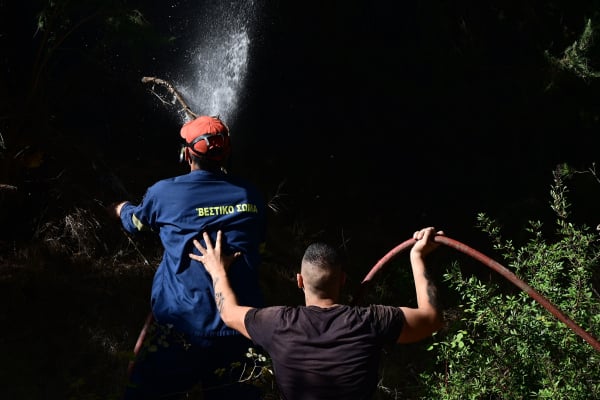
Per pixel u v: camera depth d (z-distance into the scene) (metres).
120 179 6.50
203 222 3.52
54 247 5.63
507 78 9.33
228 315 2.94
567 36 9.41
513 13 9.37
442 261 7.27
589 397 3.81
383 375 5.10
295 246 6.73
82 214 5.79
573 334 3.91
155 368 3.48
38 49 6.30
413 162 8.92
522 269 4.78
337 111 8.99
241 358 3.51
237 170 7.88
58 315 5.09
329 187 8.21
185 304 3.44
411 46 9.26
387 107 9.17
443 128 9.16
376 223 7.93
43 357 4.75
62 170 5.92
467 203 8.65
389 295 6.53
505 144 9.18
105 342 4.98
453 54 9.29
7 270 5.33
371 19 9.16
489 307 4.04
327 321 2.71
